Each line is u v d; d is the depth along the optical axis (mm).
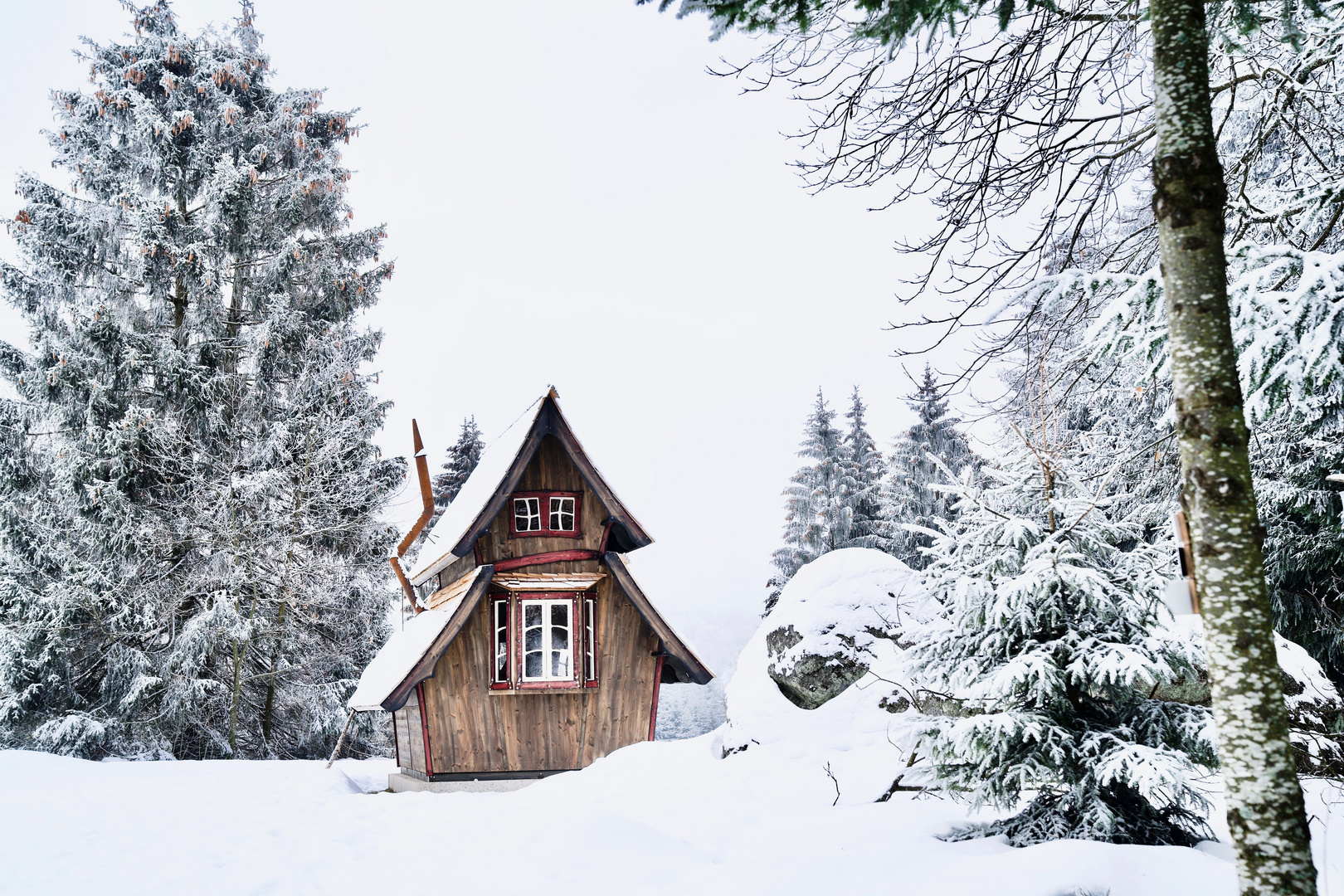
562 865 6547
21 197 23203
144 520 21844
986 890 5117
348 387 25891
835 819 7898
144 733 21391
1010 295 5594
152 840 8594
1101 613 6453
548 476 15773
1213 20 5984
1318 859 5723
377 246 28875
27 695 20641
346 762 20391
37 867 7578
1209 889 4918
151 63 25609
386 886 6656
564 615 15469
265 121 27719
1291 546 14031
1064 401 7164
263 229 26250
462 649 14773
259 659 23438
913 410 35094
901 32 4812
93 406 21656
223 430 23375
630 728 15336
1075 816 6332
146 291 24000
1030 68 6742
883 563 14914
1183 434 3166
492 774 14570
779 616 14781
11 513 21719
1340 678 14898
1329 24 5895
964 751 6223
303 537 23828
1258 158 6902
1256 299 5031
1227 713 2951
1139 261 7047
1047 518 7176
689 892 5824
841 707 12961
